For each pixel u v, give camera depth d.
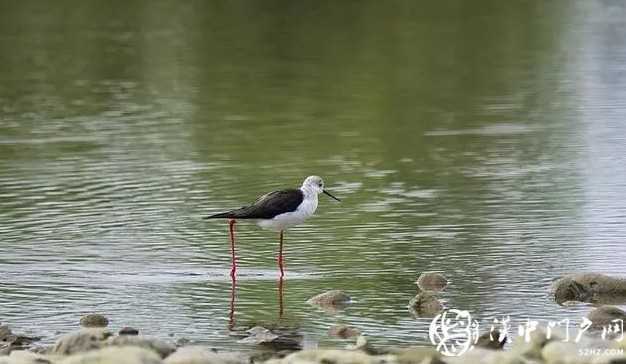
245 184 20.00
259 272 15.23
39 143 23.50
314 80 29.56
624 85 28.02
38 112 26.55
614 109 25.52
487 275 14.81
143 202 18.91
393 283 14.60
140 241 16.69
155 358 11.08
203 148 22.84
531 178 19.97
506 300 13.85
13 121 25.66
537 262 15.29
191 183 20.14
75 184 20.14
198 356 11.21
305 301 14.04
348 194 19.19
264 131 24.31
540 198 18.59
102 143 23.38
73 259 15.83
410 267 15.24
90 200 19.06
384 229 17.09
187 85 29.27
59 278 15.02
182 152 22.52
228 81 29.66
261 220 14.92
